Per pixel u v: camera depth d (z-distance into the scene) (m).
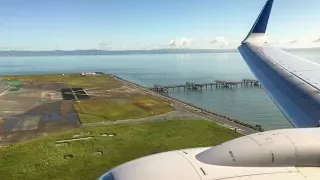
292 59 24.52
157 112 74.94
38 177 36.56
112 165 40.81
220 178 7.93
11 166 39.78
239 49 29.77
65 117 68.88
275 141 9.20
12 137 53.28
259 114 90.88
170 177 7.83
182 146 49.19
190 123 63.81
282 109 15.80
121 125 61.94
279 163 8.84
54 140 51.34
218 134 56.25
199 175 7.93
